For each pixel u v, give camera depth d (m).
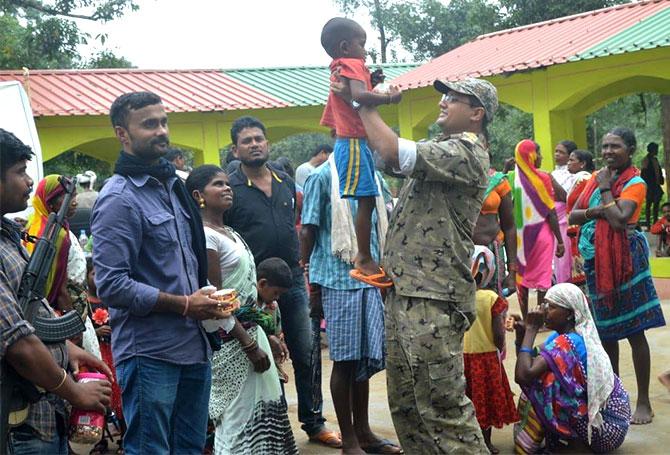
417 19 25.34
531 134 22.12
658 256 13.11
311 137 27.56
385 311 4.23
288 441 4.91
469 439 4.09
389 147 3.80
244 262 4.79
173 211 3.88
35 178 8.68
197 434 3.96
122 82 15.31
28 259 3.26
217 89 15.55
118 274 3.63
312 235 5.47
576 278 9.01
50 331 3.24
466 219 4.04
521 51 13.63
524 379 5.30
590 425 5.21
